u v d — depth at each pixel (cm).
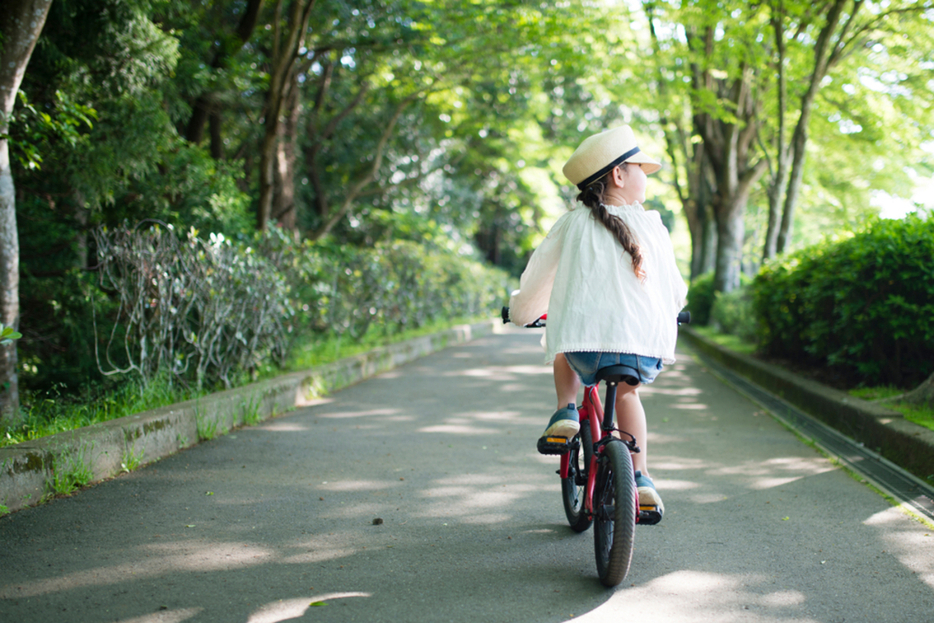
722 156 1741
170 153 869
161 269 603
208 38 1120
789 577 310
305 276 920
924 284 646
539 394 838
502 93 2109
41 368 793
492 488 446
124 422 483
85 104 738
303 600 282
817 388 714
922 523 381
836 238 817
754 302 1037
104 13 713
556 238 310
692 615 273
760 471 494
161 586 293
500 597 288
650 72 1518
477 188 2858
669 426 657
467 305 2041
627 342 280
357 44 1384
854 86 1434
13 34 543
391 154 2125
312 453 533
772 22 1201
